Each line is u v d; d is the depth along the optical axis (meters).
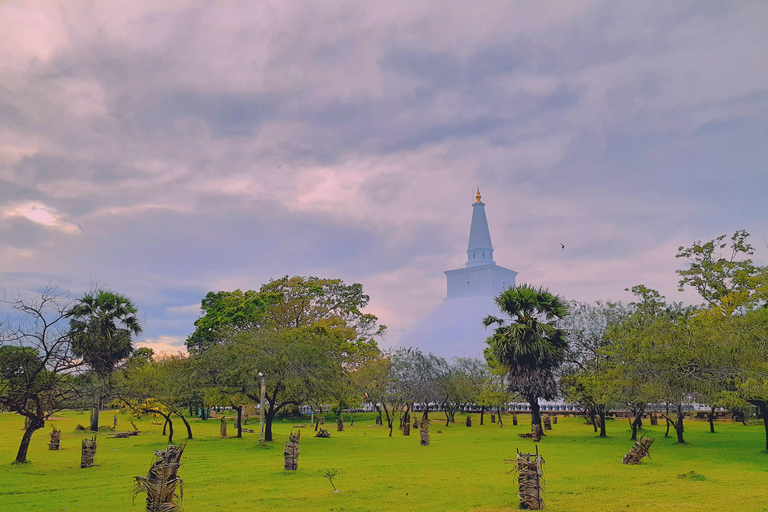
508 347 36.72
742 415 47.19
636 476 18.83
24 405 24.41
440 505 14.37
